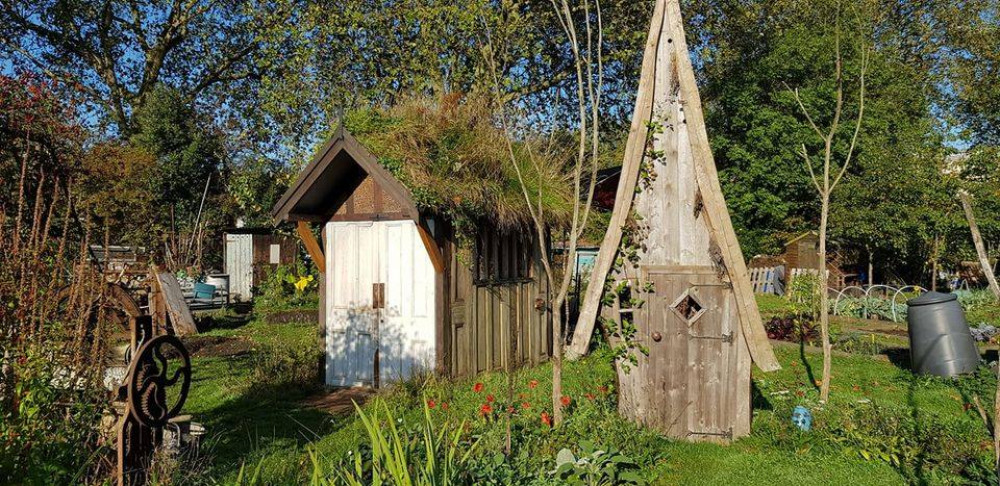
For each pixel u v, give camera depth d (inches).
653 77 267.0
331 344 394.9
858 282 1096.2
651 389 270.5
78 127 326.6
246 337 561.3
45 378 171.8
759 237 1094.4
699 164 261.9
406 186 344.2
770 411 298.2
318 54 669.3
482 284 400.2
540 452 225.0
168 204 959.6
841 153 1026.1
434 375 349.1
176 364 431.2
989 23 1209.4
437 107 403.5
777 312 723.4
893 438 249.8
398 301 377.4
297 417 310.2
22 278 178.9
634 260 271.9
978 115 1275.8
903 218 984.3
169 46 972.6
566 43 681.0
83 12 935.0
